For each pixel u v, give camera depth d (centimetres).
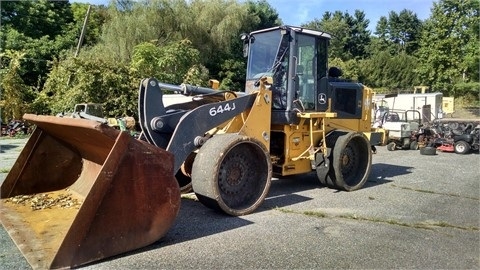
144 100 463
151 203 357
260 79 562
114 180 335
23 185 472
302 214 488
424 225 455
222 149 449
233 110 508
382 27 5434
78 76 1340
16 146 1171
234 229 424
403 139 1328
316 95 630
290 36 590
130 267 322
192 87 522
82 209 317
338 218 475
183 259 342
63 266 307
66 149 497
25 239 345
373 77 4266
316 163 623
